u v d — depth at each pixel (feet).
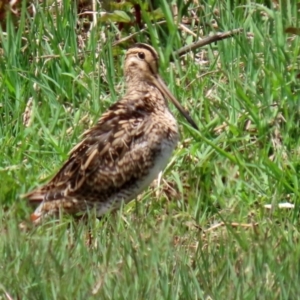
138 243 33.12
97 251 32.60
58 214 36.32
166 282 29.73
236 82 41.93
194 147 39.88
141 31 46.01
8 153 40.83
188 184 39.09
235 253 32.32
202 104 42.16
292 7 45.65
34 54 44.91
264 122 40.50
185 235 35.17
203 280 29.66
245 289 29.50
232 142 40.22
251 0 46.91
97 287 29.37
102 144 36.86
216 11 47.16
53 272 30.50
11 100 43.86
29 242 32.55
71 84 43.78
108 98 43.16
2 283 29.91
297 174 38.83
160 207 38.37
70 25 45.70
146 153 36.91
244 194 38.17
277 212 36.70
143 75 38.22
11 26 45.01
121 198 37.19
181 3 46.85
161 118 37.52
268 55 42.73
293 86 42.34
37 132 41.50
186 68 44.70
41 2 48.26
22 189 37.86
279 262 31.58
